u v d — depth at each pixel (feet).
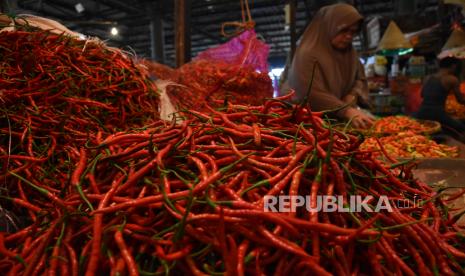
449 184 6.26
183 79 8.30
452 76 16.06
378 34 25.57
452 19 24.85
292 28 17.95
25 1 20.68
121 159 3.31
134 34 41.91
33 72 5.52
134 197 3.09
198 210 2.79
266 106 3.75
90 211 2.94
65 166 4.49
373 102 23.48
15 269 2.72
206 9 35.60
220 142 3.56
